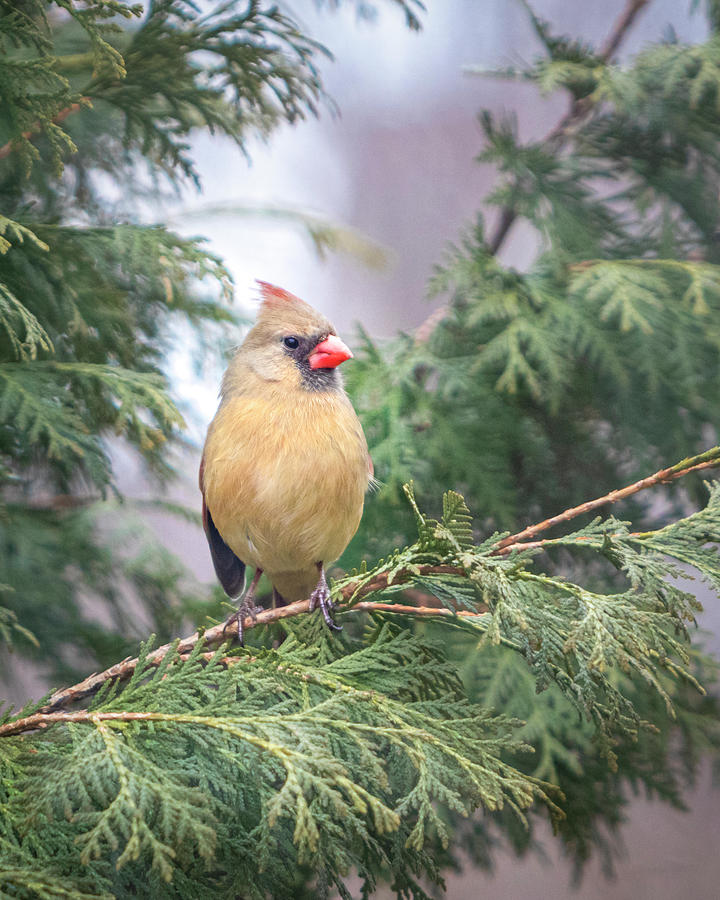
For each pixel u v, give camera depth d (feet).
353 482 17.95
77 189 24.34
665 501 25.77
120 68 14.93
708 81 23.59
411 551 14.01
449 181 56.65
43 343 16.06
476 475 23.11
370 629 17.33
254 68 20.24
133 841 9.86
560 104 55.77
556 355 22.85
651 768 21.81
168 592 25.50
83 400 20.35
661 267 23.81
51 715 11.98
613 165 26.16
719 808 36.52
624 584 23.90
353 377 23.82
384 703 12.91
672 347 23.45
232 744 12.12
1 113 17.28
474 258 24.88
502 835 23.00
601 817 22.44
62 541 24.20
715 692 24.07
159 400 18.24
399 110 56.95
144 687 12.46
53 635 23.54
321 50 20.40
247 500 17.74
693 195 25.57
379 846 14.58
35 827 10.91
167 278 19.75
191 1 19.57
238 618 17.15
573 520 24.53
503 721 13.24
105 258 20.57
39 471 23.71
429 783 11.62
